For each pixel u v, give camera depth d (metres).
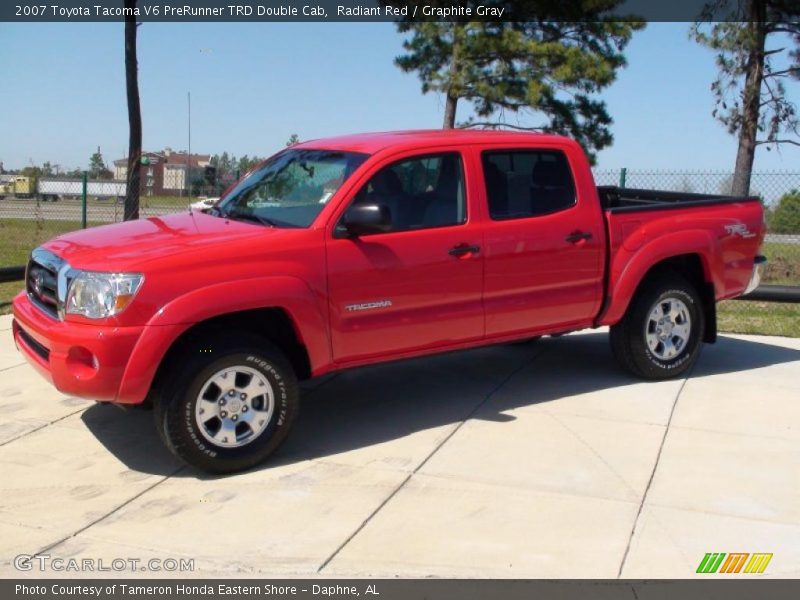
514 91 19.20
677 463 5.27
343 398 6.57
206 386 4.91
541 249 6.10
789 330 9.24
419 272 5.58
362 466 5.21
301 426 5.94
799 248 13.91
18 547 4.19
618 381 7.00
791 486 4.96
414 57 19.78
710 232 6.93
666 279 6.82
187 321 4.79
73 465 5.22
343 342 5.38
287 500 4.73
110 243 5.18
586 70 19.00
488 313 5.95
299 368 5.49
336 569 3.99
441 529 4.39
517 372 7.28
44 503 4.68
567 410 6.25
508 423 5.97
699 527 4.44
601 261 6.43
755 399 6.56
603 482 4.98
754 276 7.42
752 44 16.92
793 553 4.18
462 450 5.46
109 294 4.70
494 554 4.13
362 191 5.43
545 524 4.45
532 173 6.17
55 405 6.32
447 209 5.77
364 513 4.57
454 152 5.84
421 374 7.21
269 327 5.38
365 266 5.36
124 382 4.73
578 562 4.07
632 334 6.76
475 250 5.79
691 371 7.36
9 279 11.17
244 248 5.01
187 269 4.83
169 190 20.50
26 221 17.75
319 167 5.75
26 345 5.50
